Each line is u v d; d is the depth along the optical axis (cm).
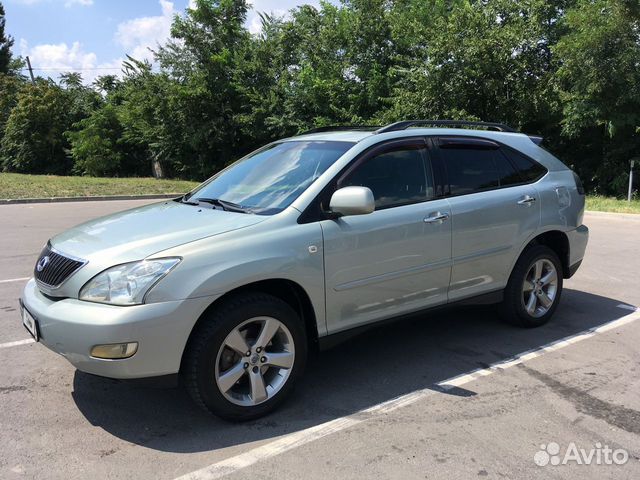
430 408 356
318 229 358
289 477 281
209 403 323
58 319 308
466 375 408
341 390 384
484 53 1972
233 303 327
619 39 1750
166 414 350
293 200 368
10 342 471
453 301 444
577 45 1770
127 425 335
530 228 485
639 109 1881
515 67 1989
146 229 351
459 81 2031
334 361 436
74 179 2409
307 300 359
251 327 343
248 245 332
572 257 536
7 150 3500
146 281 303
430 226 411
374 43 2506
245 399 338
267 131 2834
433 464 292
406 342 477
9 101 3734
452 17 2014
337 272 365
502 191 470
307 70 2614
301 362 359
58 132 3484
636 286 671
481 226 446
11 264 777
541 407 357
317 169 391
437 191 430
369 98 2453
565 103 1998
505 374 409
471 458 298
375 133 417
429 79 2053
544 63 2116
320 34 2662
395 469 288
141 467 290
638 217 1352
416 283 411
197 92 2809
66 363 428
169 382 312
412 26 2225
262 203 379
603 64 1769
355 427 332
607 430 329
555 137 2292
